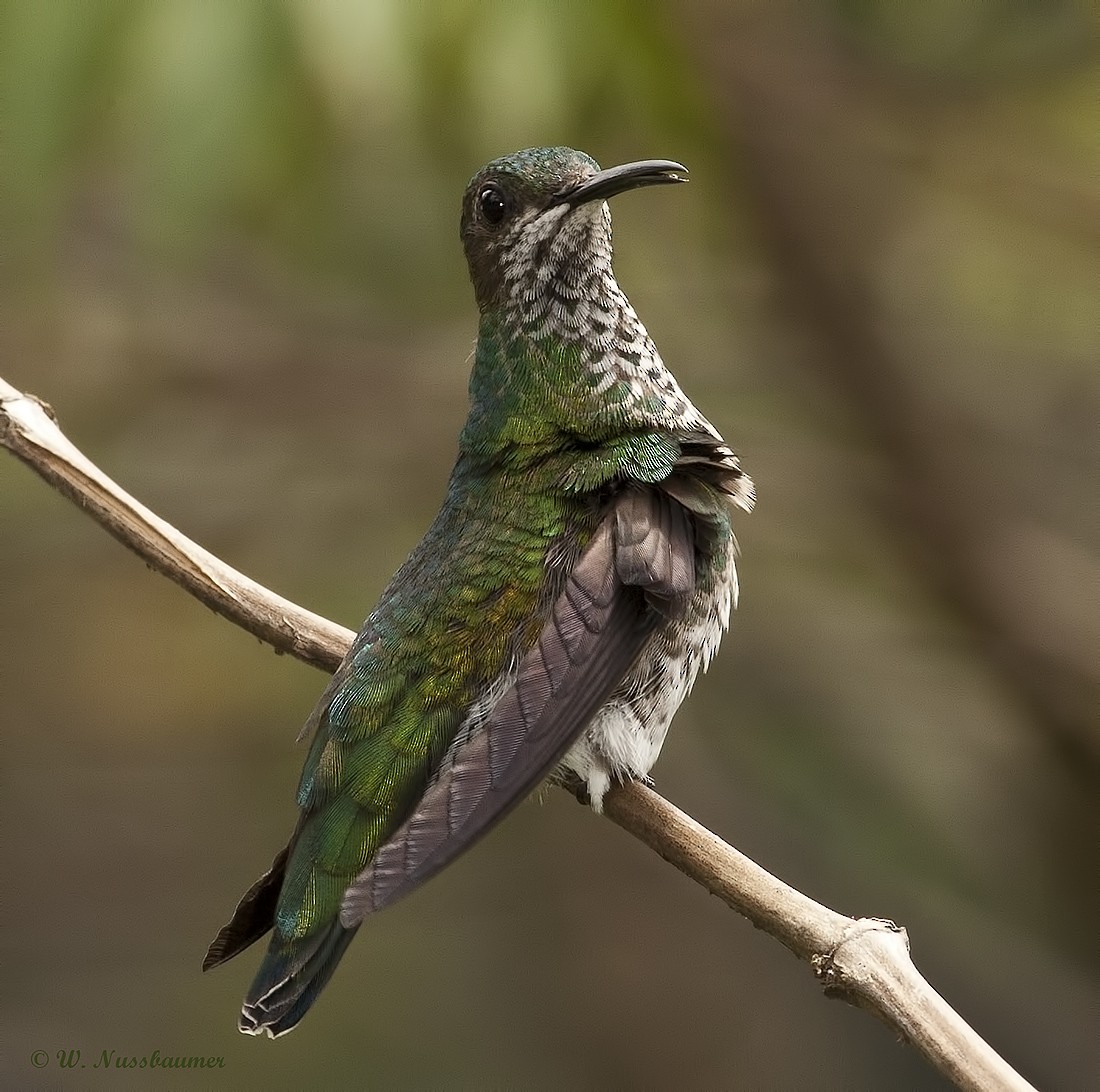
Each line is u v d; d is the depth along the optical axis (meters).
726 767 12.09
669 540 6.59
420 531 12.27
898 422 12.26
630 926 13.05
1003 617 12.21
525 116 8.45
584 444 6.95
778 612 12.26
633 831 6.48
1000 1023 11.67
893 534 12.30
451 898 12.97
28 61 8.34
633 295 12.34
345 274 11.73
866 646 12.26
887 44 11.69
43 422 7.09
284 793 12.88
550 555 6.63
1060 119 11.61
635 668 6.69
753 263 12.20
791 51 11.50
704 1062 12.66
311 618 7.06
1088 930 11.83
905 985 5.50
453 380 12.52
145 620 12.88
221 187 9.13
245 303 12.41
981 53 11.65
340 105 8.25
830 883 11.80
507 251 7.30
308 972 6.24
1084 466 12.41
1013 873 11.87
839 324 12.07
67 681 12.80
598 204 7.16
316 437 12.41
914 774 11.83
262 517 12.25
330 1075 12.23
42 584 12.77
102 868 12.73
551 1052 12.60
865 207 11.89
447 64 8.20
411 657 6.54
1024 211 11.65
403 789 6.38
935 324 12.31
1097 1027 11.67
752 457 12.28
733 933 13.10
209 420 12.35
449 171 10.09
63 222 11.28
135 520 7.05
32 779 12.77
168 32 8.25
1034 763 12.12
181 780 12.93
